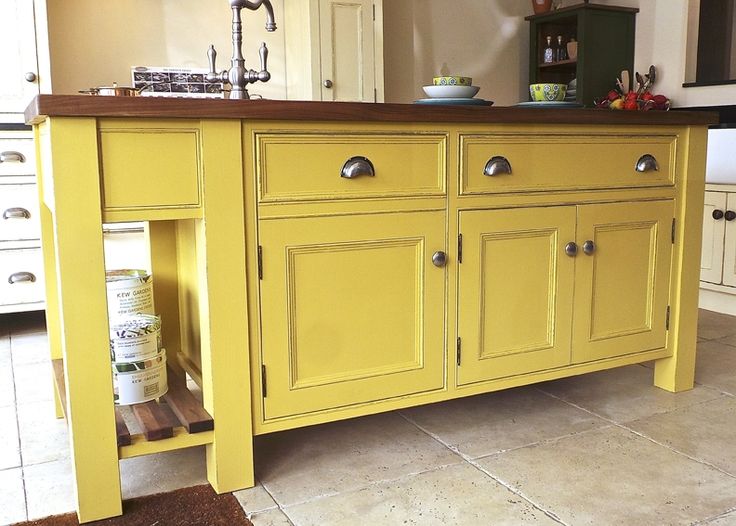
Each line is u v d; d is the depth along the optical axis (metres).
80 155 1.48
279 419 1.75
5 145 3.27
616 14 4.89
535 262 2.07
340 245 1.77
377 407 1.87
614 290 2.24
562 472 1.81
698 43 4.95
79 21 3.85
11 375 2.69
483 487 1.73
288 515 1.60
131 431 1.74
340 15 4.05
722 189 3.49
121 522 1.58
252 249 1.67
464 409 2.26
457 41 5.01
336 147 1.73
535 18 5.07
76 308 1.52
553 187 2.06
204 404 1.75
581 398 2.36
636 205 2.23
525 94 5.34
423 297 1.90
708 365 2.71
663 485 1.73
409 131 1.81
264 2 1.92
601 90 4.91
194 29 4.11
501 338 2.04
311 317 1.76
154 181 1.55
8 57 3.31
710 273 3.59
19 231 3.33
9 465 1.89
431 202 1.87
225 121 1.60
